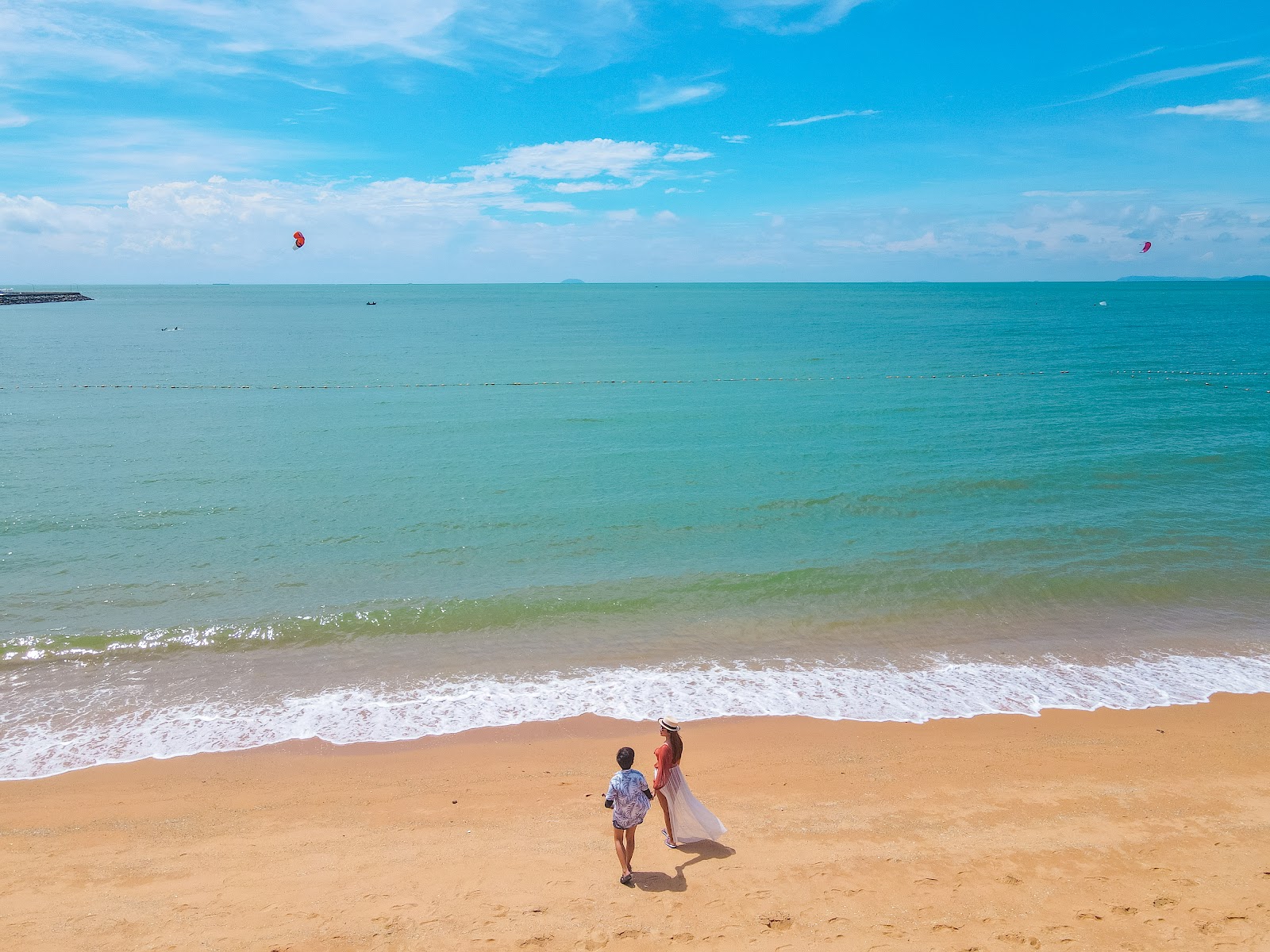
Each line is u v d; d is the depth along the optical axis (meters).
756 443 30.42
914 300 195.62
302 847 8.92
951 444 29.95
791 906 7.69
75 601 15.97
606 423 34.78
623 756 8.11
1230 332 88.00
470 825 9.37
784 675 13.37
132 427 33.94
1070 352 65.94
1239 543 19.06
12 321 111.56
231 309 154.12
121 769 10.68
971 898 7.78
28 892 8.05
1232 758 10.77
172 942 7.23
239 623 14.98
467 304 183.88
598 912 7.63
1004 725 11.76
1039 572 17.44
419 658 13.92
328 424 34.59
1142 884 8.00
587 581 17.09
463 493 23.42
